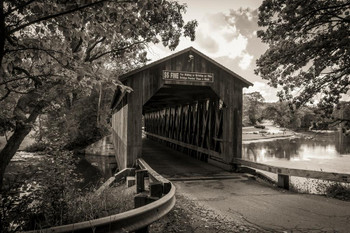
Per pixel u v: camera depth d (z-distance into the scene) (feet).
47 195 10.06
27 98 12.94
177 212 15.49
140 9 8.88
